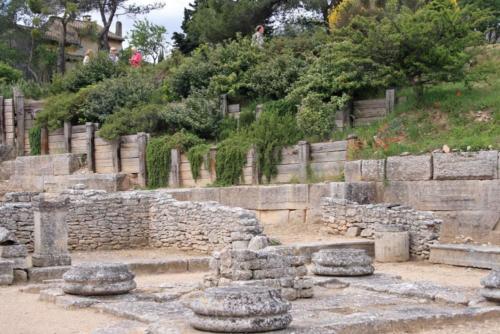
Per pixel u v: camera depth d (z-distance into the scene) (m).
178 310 11.79
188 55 47.12
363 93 28.19
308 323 10.44
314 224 23.50
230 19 43.97
